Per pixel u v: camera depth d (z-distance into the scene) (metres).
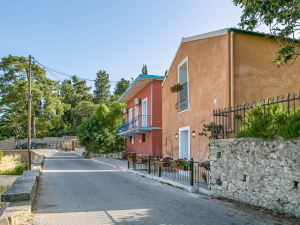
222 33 12.24
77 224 6.79
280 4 6.30
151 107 22.97
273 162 7.68
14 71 59.78
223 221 6.88
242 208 8.09
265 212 7.57
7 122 59.50
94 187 12.49
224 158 9.73
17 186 9.59
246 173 8.67
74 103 82.19
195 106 14.23
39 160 28.05
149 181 14.41
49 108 62.50
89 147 39.56
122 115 40.72
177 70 16.89
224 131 10.78
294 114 7.23
